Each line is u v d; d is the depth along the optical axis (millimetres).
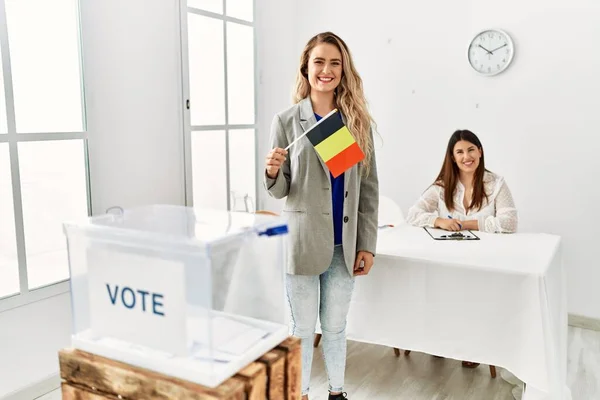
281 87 3826
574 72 3086
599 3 2980
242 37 3408
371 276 2219
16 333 2229
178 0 2877
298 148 1903
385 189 3705
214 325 747
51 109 2318
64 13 2334
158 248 755
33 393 2287
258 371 775
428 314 2125
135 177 2703
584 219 3164
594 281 3176
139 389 769
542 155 3225
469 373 2592
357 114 1971
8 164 2178
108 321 817
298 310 1964
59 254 2414
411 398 2355
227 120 3338
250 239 796
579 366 2701
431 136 3510
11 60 2164
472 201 2750
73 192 2436
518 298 1961
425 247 2311
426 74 3469
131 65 2629
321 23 3775
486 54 3268
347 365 2678
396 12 3506
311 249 1896
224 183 3359
